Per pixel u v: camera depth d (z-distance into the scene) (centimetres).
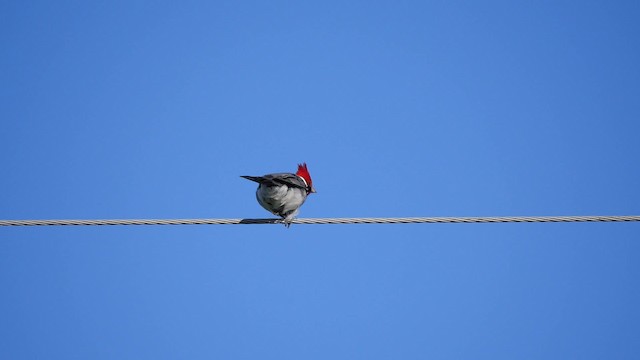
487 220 1299
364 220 1309
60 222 1288
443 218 1304
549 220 1295
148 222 1302
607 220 1292
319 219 1334
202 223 1319
